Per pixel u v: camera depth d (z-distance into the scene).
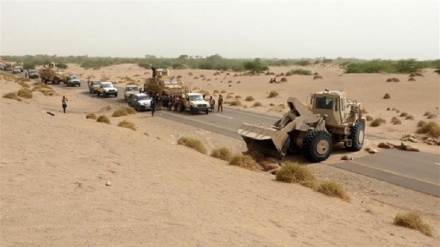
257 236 7.21
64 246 5.77
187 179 11.65
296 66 133.62
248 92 56.88
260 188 12.06
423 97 43.50
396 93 46.94
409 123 30.66
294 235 7.93
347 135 20.36
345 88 53.75
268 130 18.55
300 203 10.89
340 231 8.88
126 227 6.79
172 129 27.27
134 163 12.55
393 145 21.91
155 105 38.47
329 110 19.95
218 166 14.79
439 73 66.19
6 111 21.05
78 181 9.50
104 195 8.62
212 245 6.40
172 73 97.56
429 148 22.14
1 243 5.68
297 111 19.22
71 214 7.18
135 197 8.78
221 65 132.62
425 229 10.30
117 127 22.25
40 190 8.45
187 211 8.24
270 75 78.62
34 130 15.76
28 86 56.47
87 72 120.12
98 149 13.81
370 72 74.88
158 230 6.81
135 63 192.88
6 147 12.17
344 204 11.80
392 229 9.84
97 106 41.44
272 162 17.89
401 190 14.41
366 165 17.97
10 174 9.41
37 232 6.21
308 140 18.28
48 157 11.64
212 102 38.56
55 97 46.91
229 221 8.02
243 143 22.72
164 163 13.40
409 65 77.56
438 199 13.51
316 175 16.31
